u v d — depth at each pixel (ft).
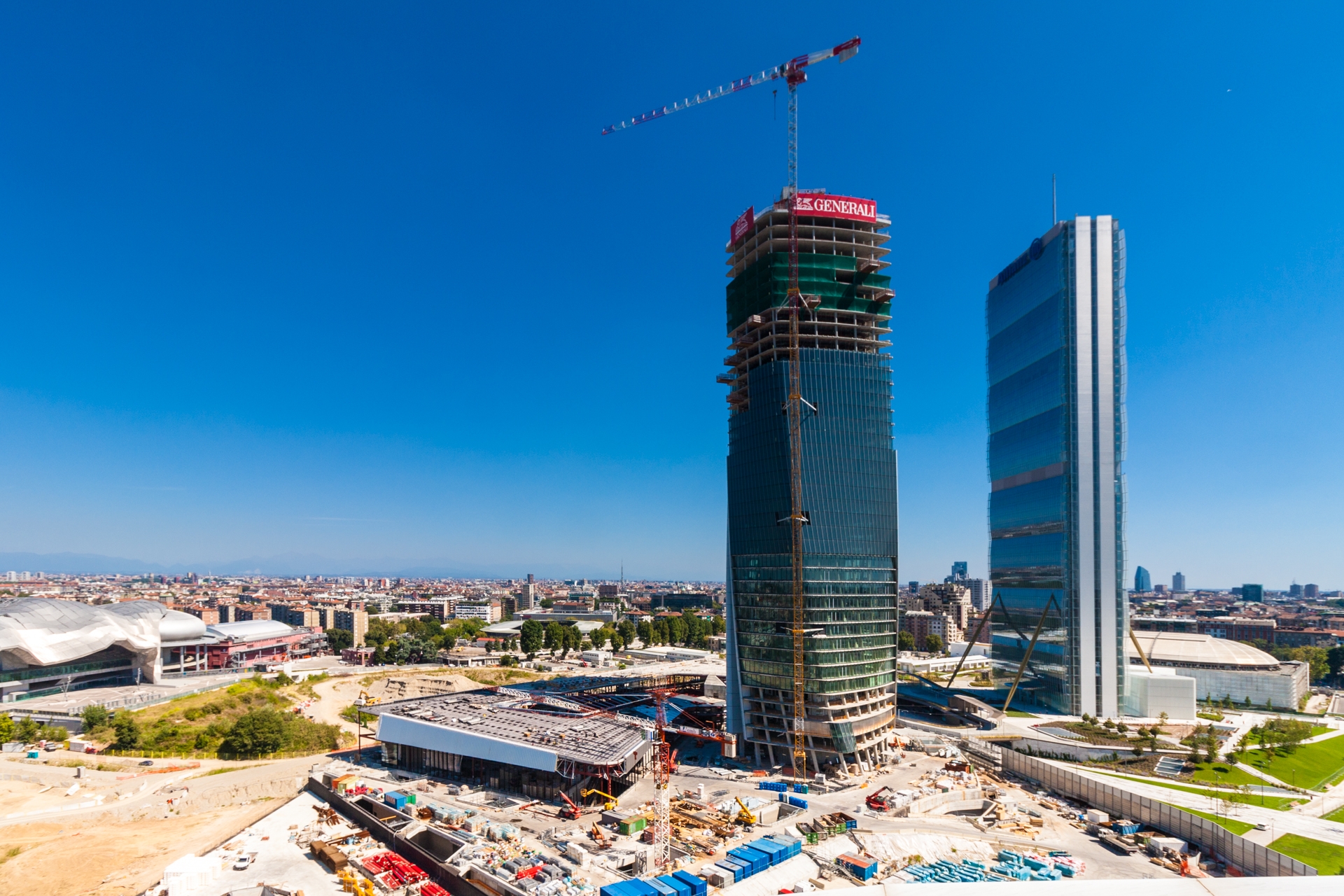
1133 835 549.13
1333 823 543.39
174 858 516.73
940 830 567.59
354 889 465.06
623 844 536.83
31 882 482.28
